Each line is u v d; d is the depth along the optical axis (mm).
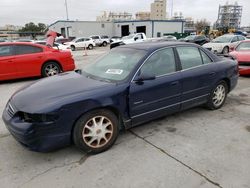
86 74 3971
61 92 3170
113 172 2875
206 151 3297
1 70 7664
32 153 3328
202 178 2730
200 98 4445
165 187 2598
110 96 3238
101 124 3268
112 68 3838
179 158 3139
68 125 2996
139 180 2719
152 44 4113
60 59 8664
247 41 9266
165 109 3914
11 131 3023
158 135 3797
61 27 49594
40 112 2818
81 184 2680
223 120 4363
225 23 97750
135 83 3482
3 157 3248
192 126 4113
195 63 4328
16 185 2688
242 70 7969
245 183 2639
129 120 3535
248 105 5207
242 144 3475
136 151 3328
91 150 3232
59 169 2961
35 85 3627
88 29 47969
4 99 6062
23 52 8070
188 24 92688
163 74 3820
